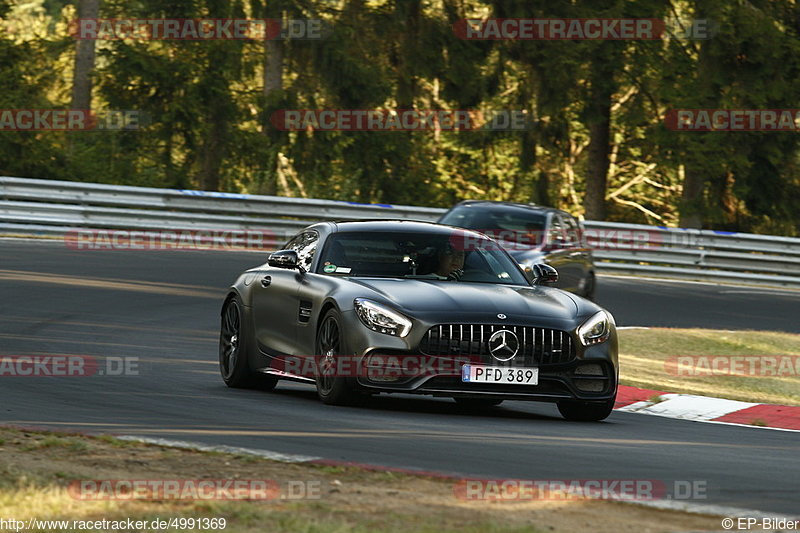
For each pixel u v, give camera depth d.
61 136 133.50
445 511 19.41
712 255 98.69
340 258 36.16
